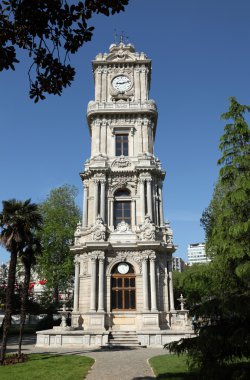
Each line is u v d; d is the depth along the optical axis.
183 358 25.62
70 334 37.88
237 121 18.27
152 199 47.47
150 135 50.94
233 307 13.66
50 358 28.02
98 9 11.34
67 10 11.20
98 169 47.59
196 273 17.75
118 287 43.25
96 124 50.88
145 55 54.41
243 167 17.73
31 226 30.33
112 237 45.00
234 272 16.47
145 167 47.56
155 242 43.31
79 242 46.75
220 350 14.25
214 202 38.62
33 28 11.26
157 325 40.44
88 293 43.50
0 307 56.16
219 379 13.97
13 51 11.18
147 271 43.12
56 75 11.96
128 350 34.47
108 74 53.91
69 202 65.50
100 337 37.66
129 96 52.72
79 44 11.68
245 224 15.72
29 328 63.22
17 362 26.33
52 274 58.50
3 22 11.22
